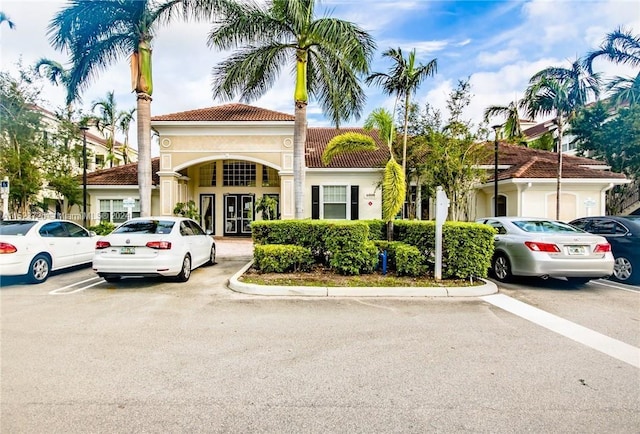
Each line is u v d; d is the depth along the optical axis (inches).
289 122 667.4
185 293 290.5
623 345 184.1
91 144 1110.4
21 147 655.1
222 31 439.8
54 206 795.4
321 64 462.3
